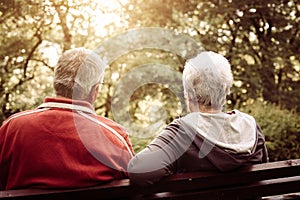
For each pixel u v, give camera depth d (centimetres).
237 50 790
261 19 821
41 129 215
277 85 805
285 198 226
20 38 735
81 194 202
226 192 214
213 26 776
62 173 211
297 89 807
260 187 216
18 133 216
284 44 809
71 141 214
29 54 746
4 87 715
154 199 208
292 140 627
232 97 786
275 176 217
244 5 783
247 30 807
